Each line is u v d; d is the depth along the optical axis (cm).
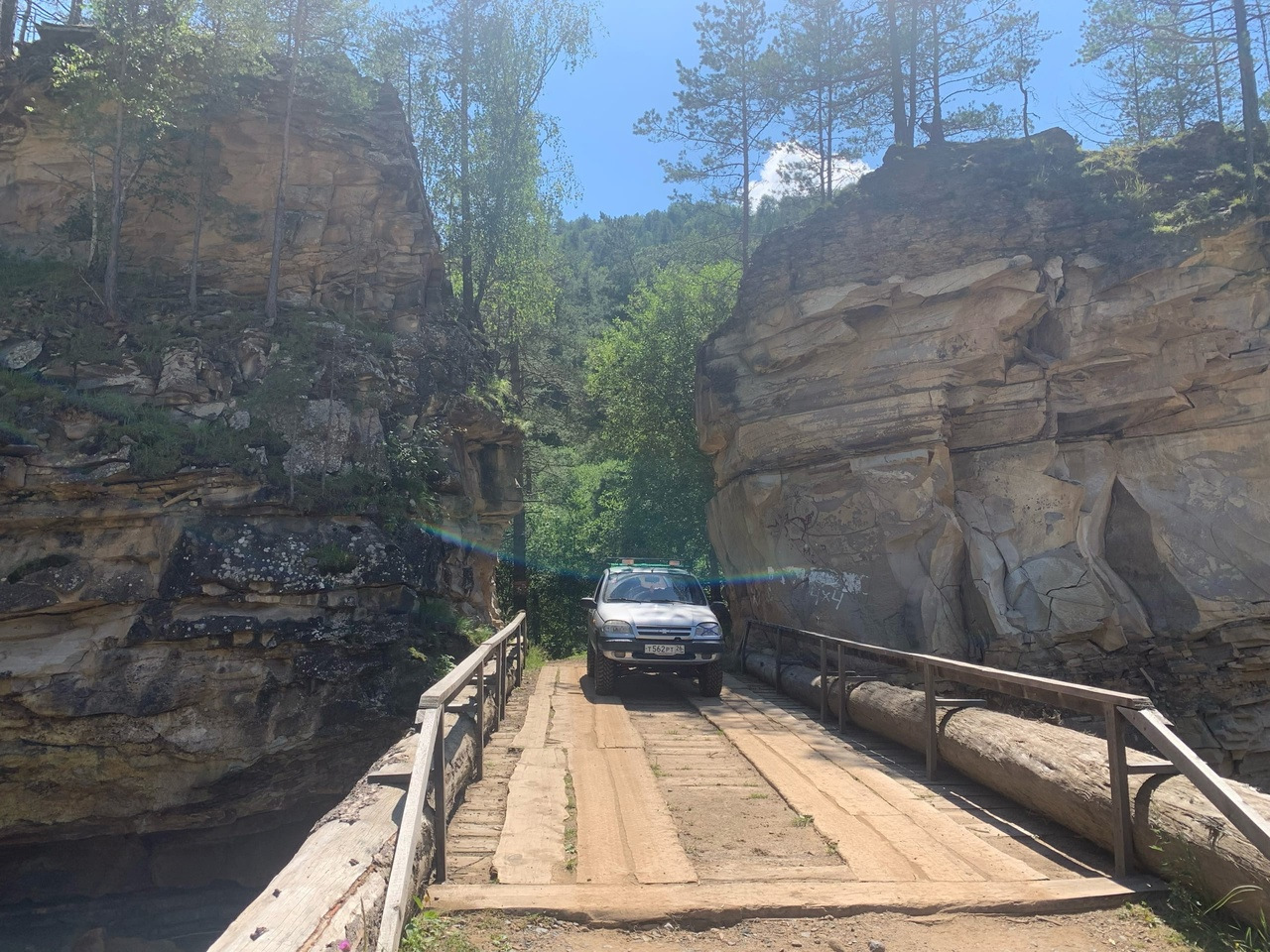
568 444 3222
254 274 1540
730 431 1717
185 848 1159
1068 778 537
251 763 1105
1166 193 1478
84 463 1130
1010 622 1372
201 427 1223
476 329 1891
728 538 1834
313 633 1144
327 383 1337
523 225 2330
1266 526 1343
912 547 1463
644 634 1148
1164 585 1374
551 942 392
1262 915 380
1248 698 1315
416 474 1364
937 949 388
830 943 395
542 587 2761
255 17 1430
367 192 1603
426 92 2230
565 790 646
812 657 1467
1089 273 1438
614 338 2706
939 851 514
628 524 2716
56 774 1065
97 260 1446
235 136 1546
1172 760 429
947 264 1499
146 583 1120
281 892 339
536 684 1266
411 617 1255
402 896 342
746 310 1698
